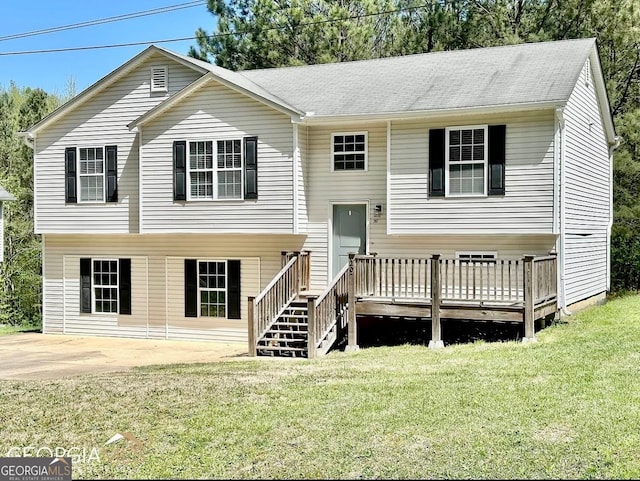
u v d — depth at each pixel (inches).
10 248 1274.6
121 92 733.3
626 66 966.4
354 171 664.4
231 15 1138.7
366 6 1099.9
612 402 340.8
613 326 574.9
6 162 1336.1
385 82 699.4
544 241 595.8
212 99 674.2
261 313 580.4
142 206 698.8
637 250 932.0
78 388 422.3
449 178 610.2
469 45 1061.1
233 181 669.3
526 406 337.7
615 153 922.7
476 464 268.4
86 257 768.9
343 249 671.8
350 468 267.6
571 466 265.3
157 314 738.2
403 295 598.5
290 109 637.9
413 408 341.4
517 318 522.3
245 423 328.2
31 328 981.8
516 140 586.9
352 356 522.3
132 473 271.9
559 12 991.0
